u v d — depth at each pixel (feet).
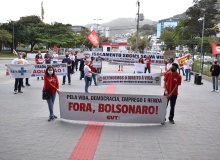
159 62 62.69
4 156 13.52
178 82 18.98
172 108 19.75
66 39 184.96
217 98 30.86
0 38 161.07
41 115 21.86
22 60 32.91
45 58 47.83
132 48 244.22
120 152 14.20
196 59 64.34
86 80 31.37
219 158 13.64
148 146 15.14
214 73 35.32
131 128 18.62
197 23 221.87
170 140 16.22
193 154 14.10
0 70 64.23
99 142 15.70
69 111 19.66
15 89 32.04
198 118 21.65
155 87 38.93
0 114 22.04
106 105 19.04
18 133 17.21
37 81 44.39
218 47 42.78
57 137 16.51
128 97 18.75
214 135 17.35
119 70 65.21
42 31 191.52
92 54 65.10
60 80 46.03
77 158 13.37
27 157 13.43
